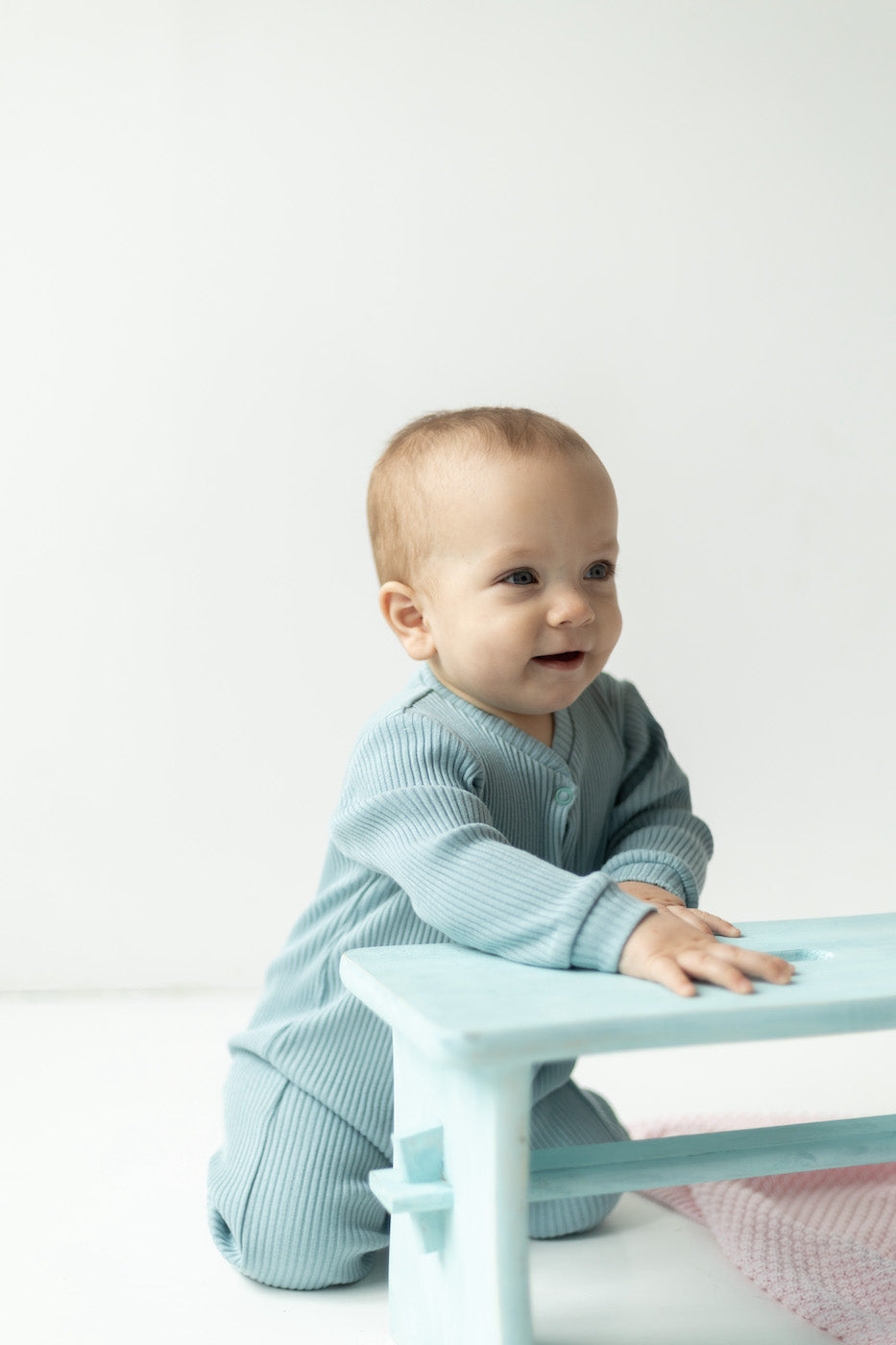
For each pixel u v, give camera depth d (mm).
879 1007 683
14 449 1988
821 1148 825
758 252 2047
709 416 2043
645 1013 659
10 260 1992
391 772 897
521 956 794
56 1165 1226
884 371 2064
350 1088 959
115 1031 1762
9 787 1998
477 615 910
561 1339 861
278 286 2004
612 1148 817
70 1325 893
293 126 2006
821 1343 856
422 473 944
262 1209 944
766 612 2057
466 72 2020
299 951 1021
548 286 2031
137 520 2002
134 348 1998
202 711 2012
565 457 923
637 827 1052
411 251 2016
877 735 2072
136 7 1999
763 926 911
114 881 2006
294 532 2010
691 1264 988
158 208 2000
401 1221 852
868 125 2057
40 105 1995
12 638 1994
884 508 2068
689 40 2039
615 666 2039
